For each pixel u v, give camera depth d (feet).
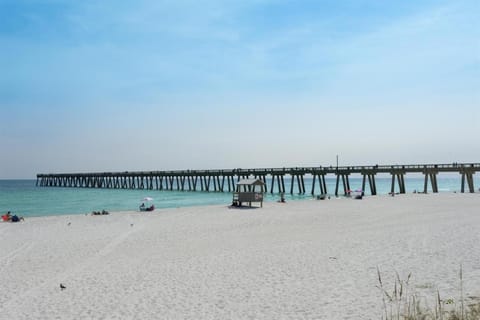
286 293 30.45
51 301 30.73
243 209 108.47
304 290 31.01
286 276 35.50
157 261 44.11
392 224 68.74
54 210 131.75
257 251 47.80
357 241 51.98
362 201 127.54
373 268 36.99
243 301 28.96
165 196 201.98
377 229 63.10
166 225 77.82
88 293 32.48
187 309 27.68
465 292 27.89
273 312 26.32
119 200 175.42
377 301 27.37
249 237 60.44
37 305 29.84
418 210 93.20
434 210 91.45
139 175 288.92
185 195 209.67
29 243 59.41
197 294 31.12
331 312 25.67
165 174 264.93
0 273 40.45
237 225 75.97
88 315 27.27
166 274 37.83
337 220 79.05
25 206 146.82
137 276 37.45
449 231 56.75
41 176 402.31
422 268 35.99
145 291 32.42
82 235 66.64
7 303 30.58
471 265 36.32
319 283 32.81
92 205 150.20
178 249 51.72
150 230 71.20
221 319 25.48
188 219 87.25
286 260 41.98
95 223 83.15
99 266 42.63
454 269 35.09
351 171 175.94
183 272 38.37
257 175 217.56
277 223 77.56
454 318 21.45
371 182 170.91
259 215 92.79
